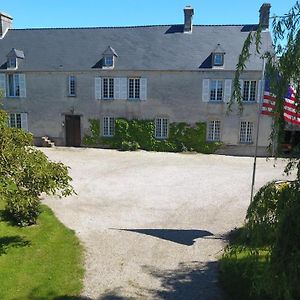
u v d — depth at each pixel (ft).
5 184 29.58
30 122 99.60
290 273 16.66
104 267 31.94
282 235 17.20
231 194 55.11
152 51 96.27
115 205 49.52
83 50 99.25
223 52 89.61
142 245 36.70
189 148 95.35
